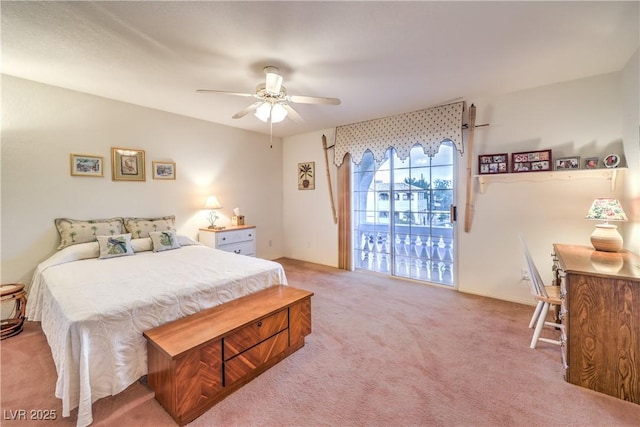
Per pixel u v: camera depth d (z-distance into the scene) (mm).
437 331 2535
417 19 1812
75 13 1739
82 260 2777
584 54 2299
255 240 4777
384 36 2008
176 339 1617
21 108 2742
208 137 4285
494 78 2762
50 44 2105
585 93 2742
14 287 2500
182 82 2812
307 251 5211
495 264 3338
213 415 1586
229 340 1736
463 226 3537
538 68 2551
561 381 1854
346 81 2793
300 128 4754
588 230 2797
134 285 2016
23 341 2348
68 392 1469
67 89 2992
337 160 4594
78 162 3082
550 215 2984
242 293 2303
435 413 1591
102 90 3039
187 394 1528
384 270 4344
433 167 3795
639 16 1790
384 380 1877
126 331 1662
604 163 2625
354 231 4637
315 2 1639
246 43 2094
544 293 2244
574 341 1815
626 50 2244
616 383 1713
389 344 2324
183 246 3559
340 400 1697
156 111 3701
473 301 3250
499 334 2471
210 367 1639
